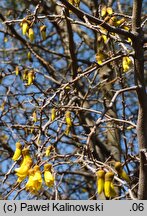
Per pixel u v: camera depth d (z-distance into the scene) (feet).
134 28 14.65
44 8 26.40
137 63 14.56
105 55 18.52
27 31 16.66
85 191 26.68
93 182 26.66
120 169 12.41
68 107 17.08
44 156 16.21
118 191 19.66
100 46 18.90
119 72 18.04
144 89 14.44
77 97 19.02
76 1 16.52
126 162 17.21
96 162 15.48
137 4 14.58
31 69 21.20
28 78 19.42
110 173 12.05
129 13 25.07
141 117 14.48
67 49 27.86
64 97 17.65
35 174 12.29
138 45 14.53
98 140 23.54
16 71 21.18
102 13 17.84
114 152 23.35
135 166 21.70
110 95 24.11
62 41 28.30
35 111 18.51
